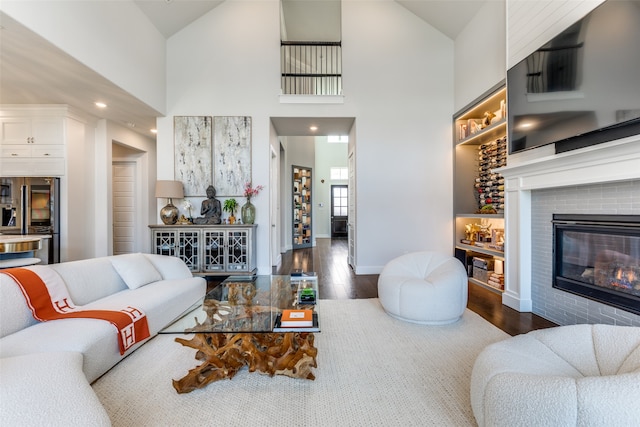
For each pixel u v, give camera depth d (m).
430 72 4.66
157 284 2.71
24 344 1.53
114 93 3.59
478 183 4.59
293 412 1.49
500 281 3.58
